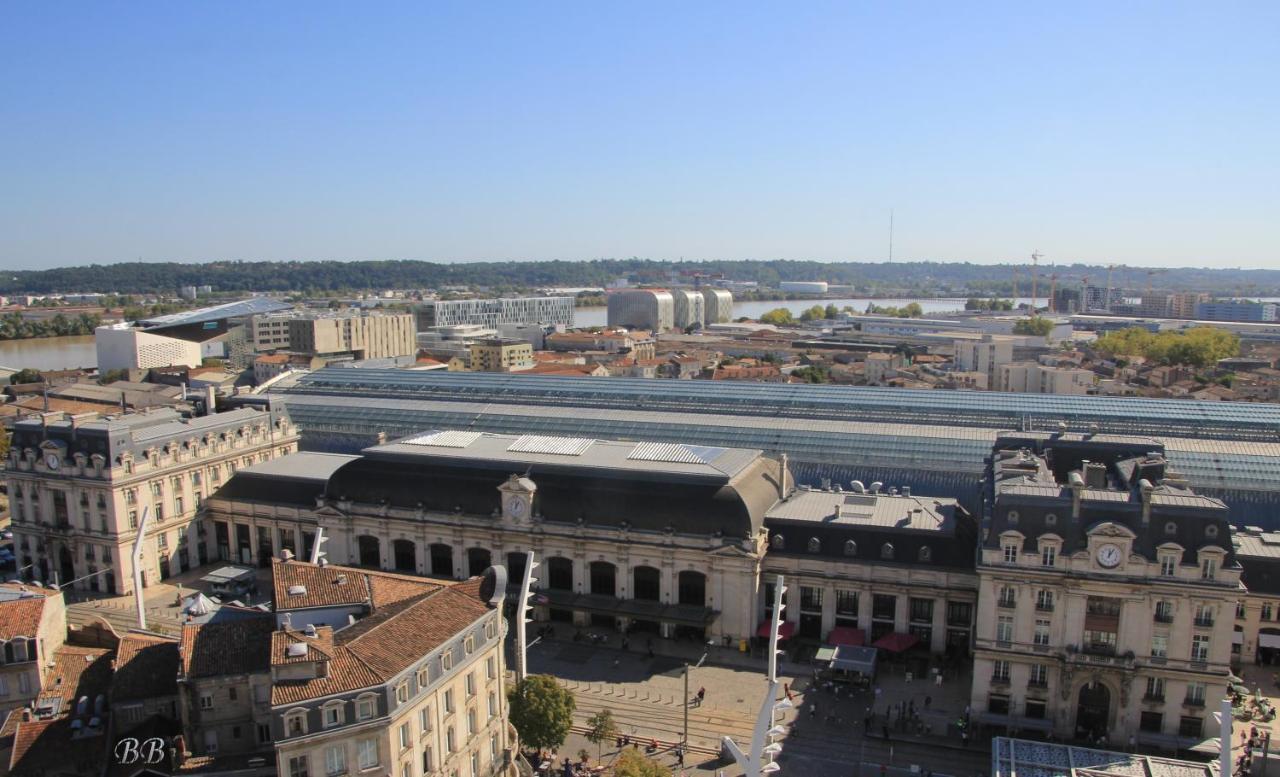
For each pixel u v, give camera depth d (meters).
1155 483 146.25
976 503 198.12
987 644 140.12
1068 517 137.00
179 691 113.69
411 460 196.12
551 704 129.62
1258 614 159.38
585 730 141.88
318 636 106.94
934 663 161.75
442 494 188.88
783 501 186.50
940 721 143.00
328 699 100.81
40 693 123.31
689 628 174.38
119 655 123.38
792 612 172.62
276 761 104.25
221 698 112.56
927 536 165.50
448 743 115.44
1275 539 167.00
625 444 197.75
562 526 178.25
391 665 106.25
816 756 134.12
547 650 169.38
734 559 167.00
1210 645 130.62
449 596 123.38
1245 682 153.00
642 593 176.50
